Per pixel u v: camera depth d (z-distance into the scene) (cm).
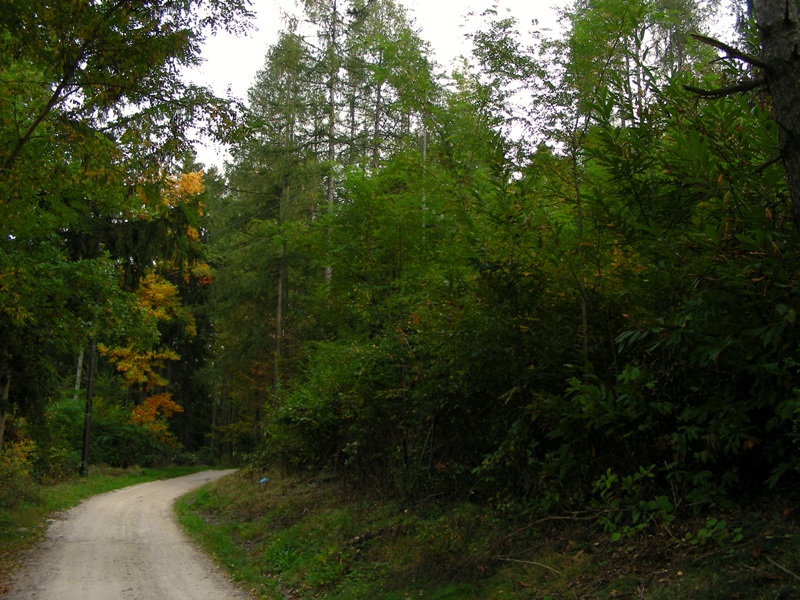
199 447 4669
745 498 536
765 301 470
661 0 1077
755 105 515
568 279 697
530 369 700
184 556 1053
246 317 2850
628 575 500
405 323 1023
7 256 1099
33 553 1063
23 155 873
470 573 628
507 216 721
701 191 546
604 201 646
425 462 980
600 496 639
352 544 887
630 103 644
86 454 2873
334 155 2389
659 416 594
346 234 1225
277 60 2422
